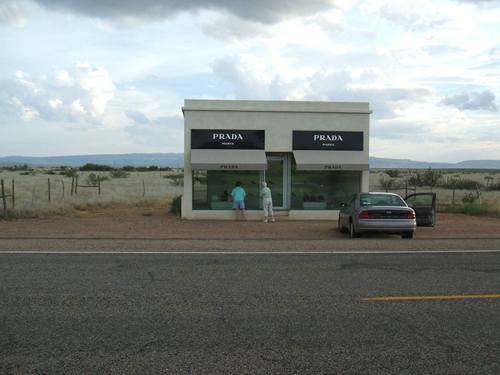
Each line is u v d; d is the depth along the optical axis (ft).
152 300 25.82
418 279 31.40
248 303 25.39
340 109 78.33
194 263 36.55
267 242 49.70
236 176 78.43
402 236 55.62
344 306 24.97
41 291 27.58
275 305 25.04
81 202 93.76
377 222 53.36
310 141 78.07
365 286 29.35
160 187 159.63
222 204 77.82
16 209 76.02
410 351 18.89
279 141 77.77
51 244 46.60
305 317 23.08
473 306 25.18
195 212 76.84
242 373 16.78
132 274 32.35
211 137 76.74
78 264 35.83
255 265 35.86
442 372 17.02
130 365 17.38
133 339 19.98
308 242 49.98
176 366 17.33
